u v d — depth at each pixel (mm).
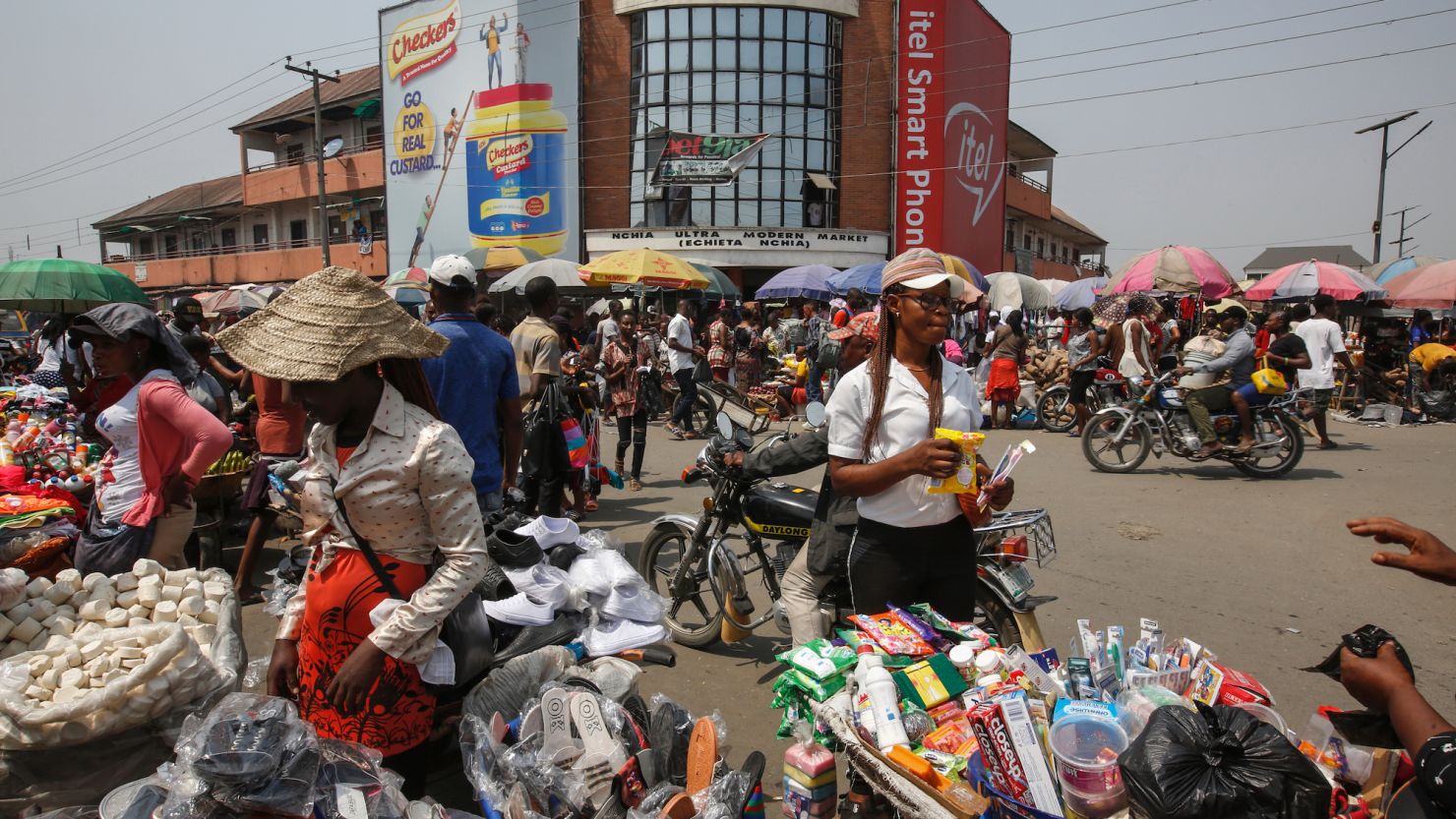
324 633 2229
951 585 2855
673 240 26406
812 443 3701
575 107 26484
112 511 3658
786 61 26469
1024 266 37500
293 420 4844
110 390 3975
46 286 8461
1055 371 13539
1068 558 5848
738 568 4223
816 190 27156
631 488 8312
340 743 2156
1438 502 7281
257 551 5004
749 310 17453
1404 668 1897
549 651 2828
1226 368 8289
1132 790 1819
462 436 3799
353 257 31047
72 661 2404
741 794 2318
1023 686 2346
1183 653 2627
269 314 2092
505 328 7141
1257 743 1810
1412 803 1795
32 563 3377
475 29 26375
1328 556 5863
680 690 4035
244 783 1892
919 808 2021
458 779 2865
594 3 26719
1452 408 12844
